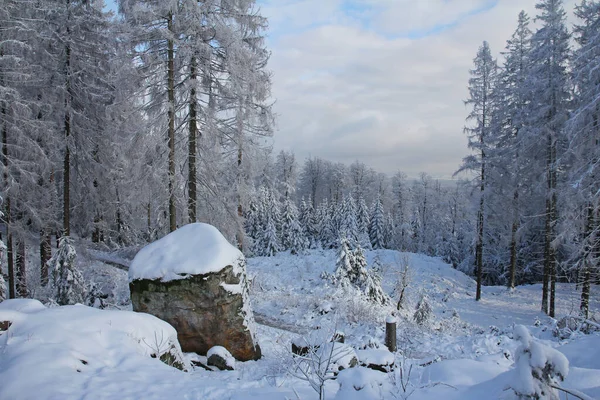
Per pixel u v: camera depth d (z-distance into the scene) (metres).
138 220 20.72
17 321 6.66
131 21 12.62
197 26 12.80
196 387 5.31
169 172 13.36
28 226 17.55
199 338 8.85
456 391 4.64
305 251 39.75
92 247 20.16
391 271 28.66
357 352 7.49
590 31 16.70
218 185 15.16
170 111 13.27
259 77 14.14
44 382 4.97
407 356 10.03
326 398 4.88
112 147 17.45
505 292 25.62
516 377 3.21
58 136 16.25
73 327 6.66
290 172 61.00
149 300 8.95
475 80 23.16
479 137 23.64
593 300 22.09
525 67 21.30
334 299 17.14
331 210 56.56
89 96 17.38
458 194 52.56
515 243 26.09
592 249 17.03
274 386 5.83
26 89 16.38
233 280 9.16
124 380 5.35
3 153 15.37
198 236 9.70
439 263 33.94
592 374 4.48
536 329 12.56
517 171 22.48
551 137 19.06
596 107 15.59
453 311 19.67
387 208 69.19
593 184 15.48
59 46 16.27
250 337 9.13
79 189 18.95
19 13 15.84
